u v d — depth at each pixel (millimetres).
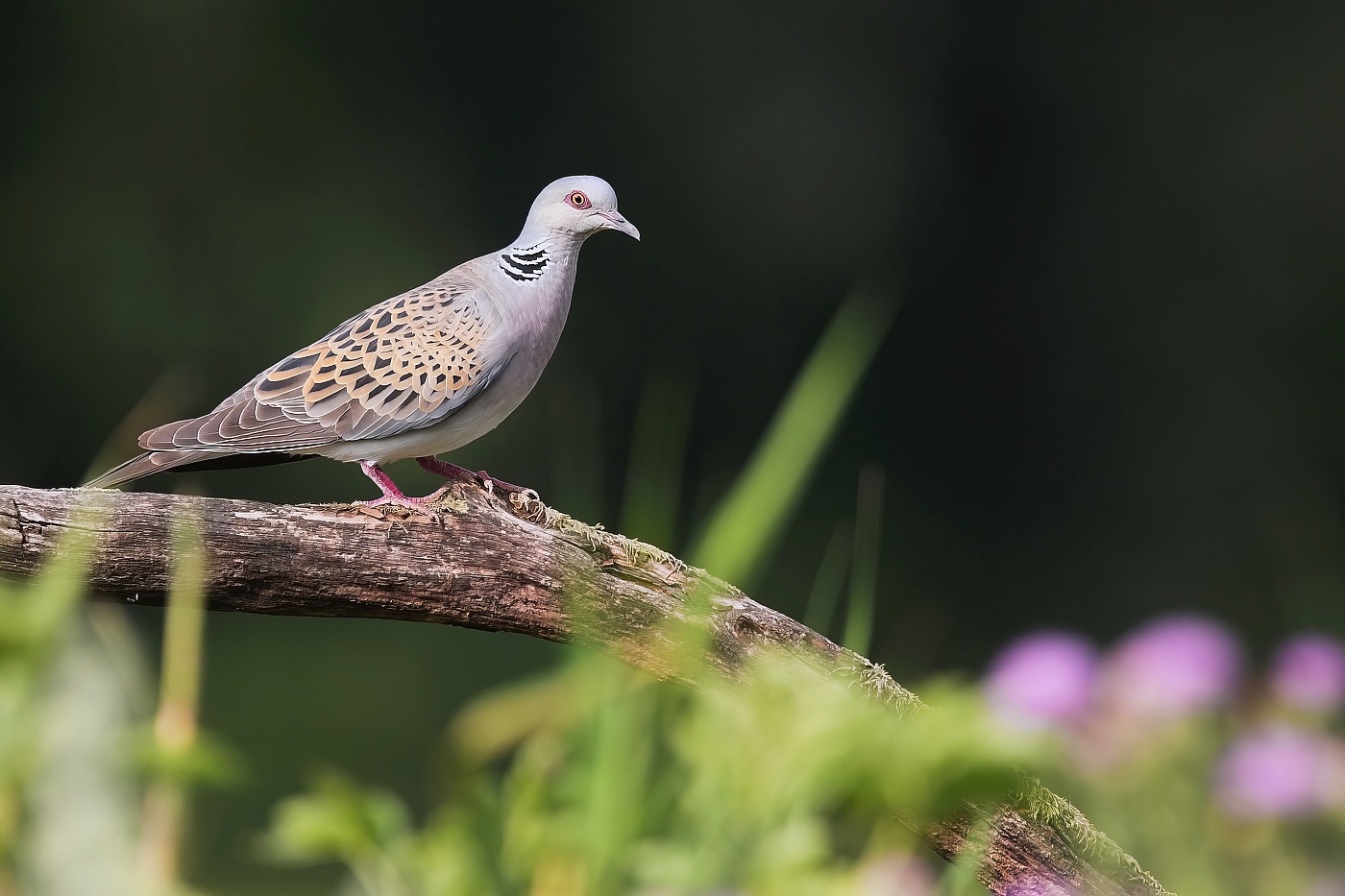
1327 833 8969
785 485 8773
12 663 5840
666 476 8805
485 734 8734
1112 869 8914
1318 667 9008
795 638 8898
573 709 8734
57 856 5930
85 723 5992
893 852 8719
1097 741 8953
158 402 17156
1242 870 8961
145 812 6520
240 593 8867
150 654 10930
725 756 8539
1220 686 8984
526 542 8891
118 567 8844
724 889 8695
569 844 8719
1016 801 8875
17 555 8828
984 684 8953
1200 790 8969
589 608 8891
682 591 8898
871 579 8797
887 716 7082
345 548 8867
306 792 10406
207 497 8859
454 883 8695
